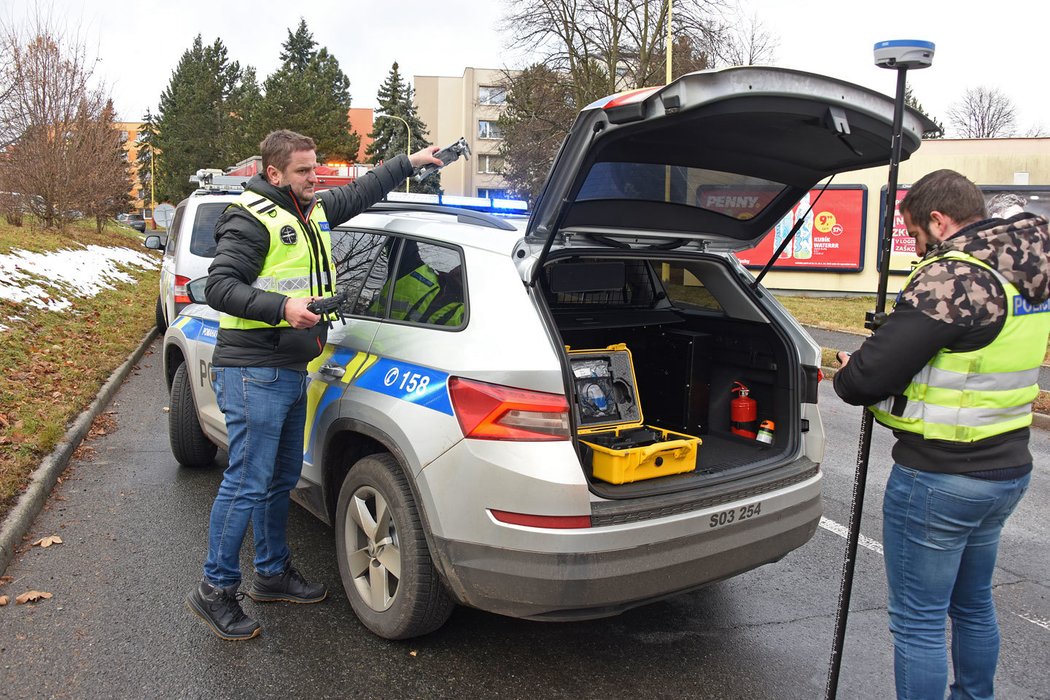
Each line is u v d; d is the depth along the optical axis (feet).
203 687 9.46
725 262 11.90
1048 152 63.77
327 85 216.74
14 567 12.46
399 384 9.91
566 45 92.89
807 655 10.87
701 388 12.38
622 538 8.73
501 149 154.92
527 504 8.57
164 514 14.87
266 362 10.16
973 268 7.48
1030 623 12.24
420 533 9.71
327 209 11.19
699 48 89.40
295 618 11.24
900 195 60.70
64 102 59.11
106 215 69.31
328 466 11.41
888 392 7.87
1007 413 7.70
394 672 9.95
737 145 9.81
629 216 10.31
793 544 10.50
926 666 8.11
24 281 34.91
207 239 26.27
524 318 9.11
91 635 10.52
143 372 29.09
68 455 17.71
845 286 62.69
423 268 10.66
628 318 12.66
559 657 10.53
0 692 9.17
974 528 7.97
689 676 10.22
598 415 10.54
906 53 8.03
